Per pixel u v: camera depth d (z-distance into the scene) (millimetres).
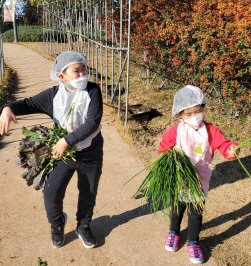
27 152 2307
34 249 2719
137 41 6797
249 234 2867
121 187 3666
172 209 2547
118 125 5434
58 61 2131
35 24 30016
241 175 3818
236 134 4816
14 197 3459
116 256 2654
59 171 2369
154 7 6859
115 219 3117
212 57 5070
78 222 2732
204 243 2771
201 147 2295
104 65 10672
